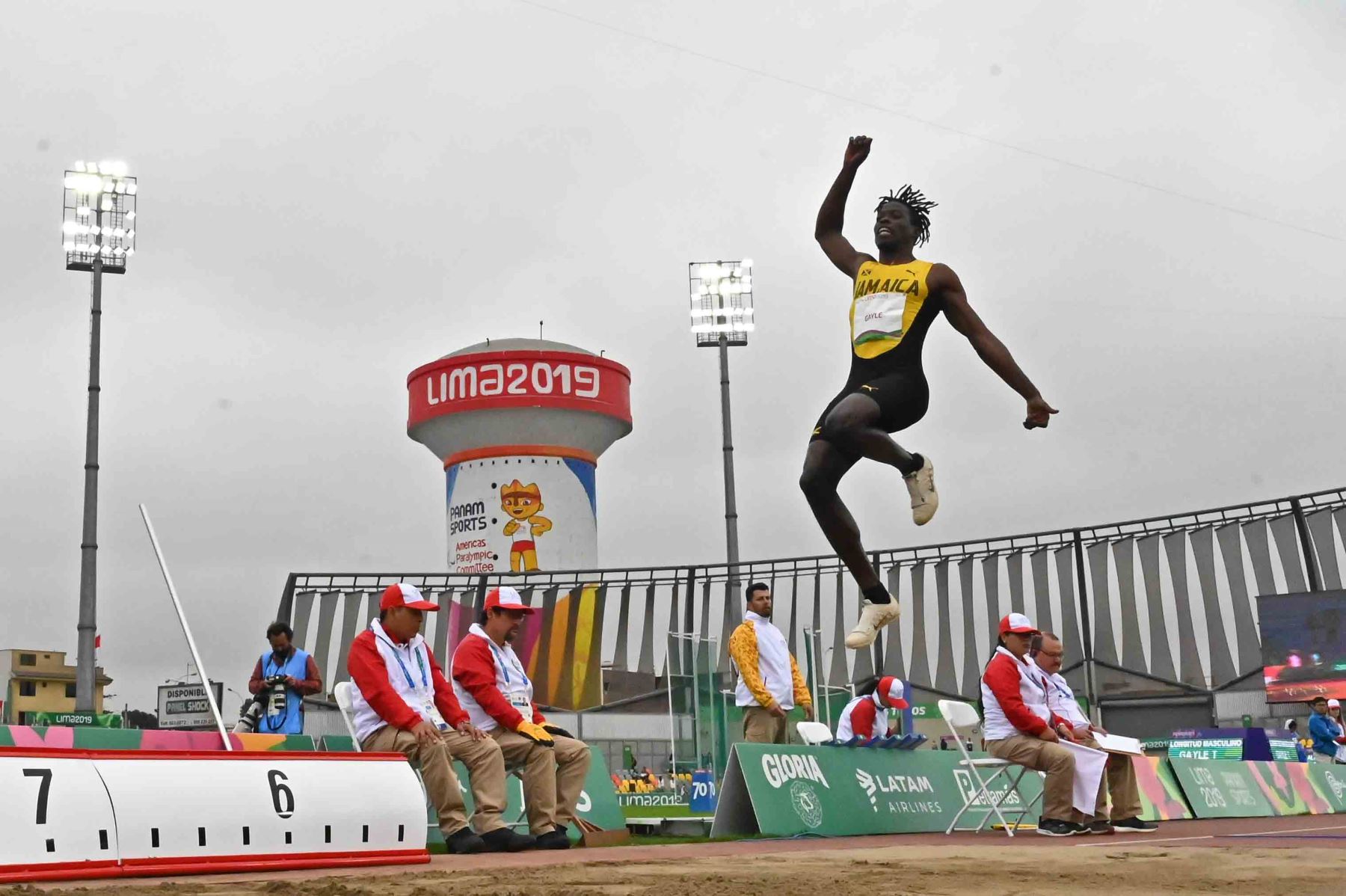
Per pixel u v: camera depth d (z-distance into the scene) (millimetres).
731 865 6188
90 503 28922
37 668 50875
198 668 7855
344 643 19500
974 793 11266
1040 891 4672
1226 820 13961
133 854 5473
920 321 8117
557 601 20875
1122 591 22766
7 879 5023
